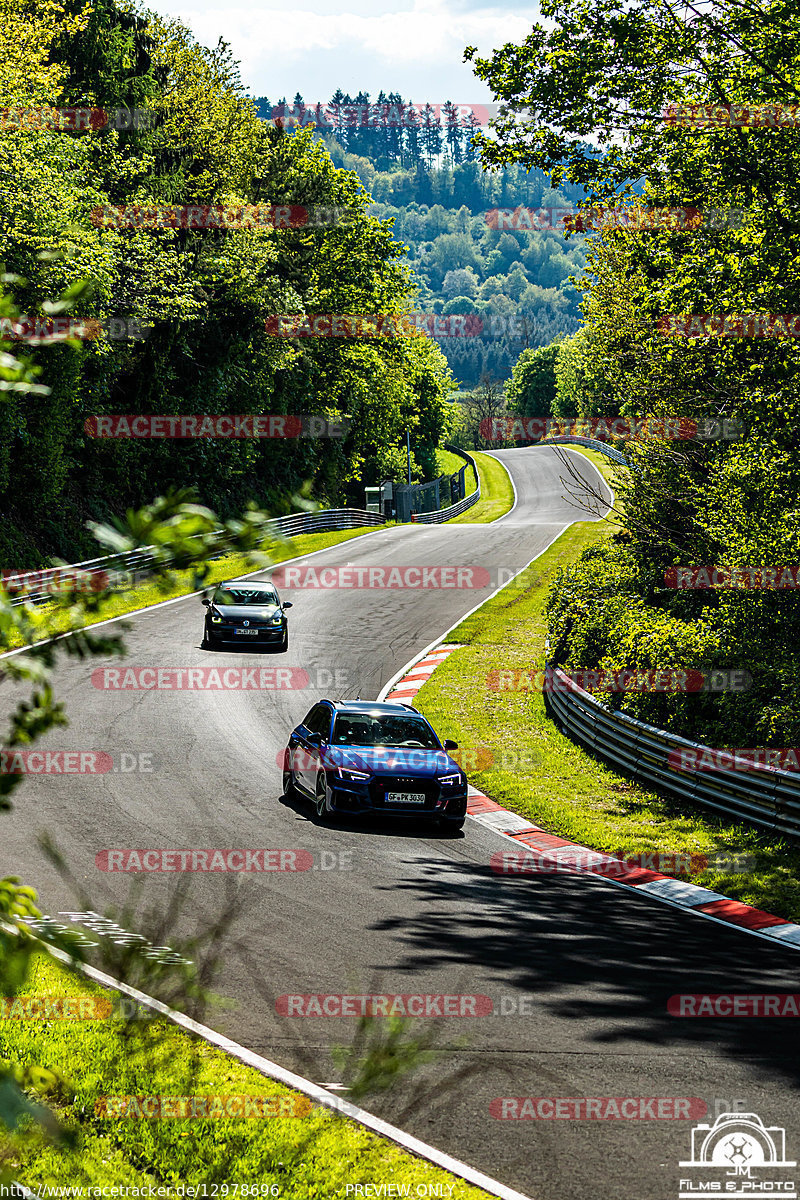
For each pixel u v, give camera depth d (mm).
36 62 33000
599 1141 5941
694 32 15859
